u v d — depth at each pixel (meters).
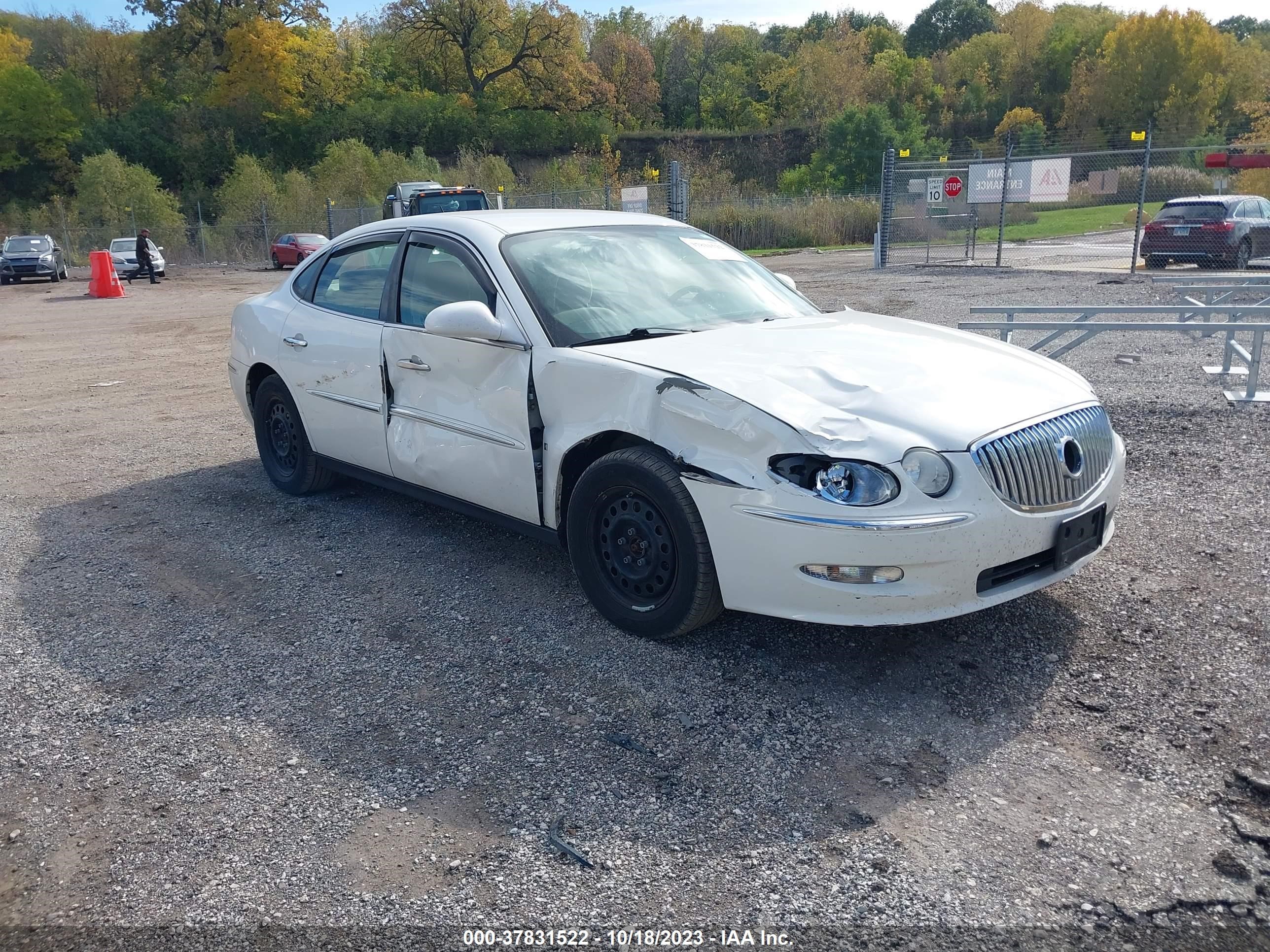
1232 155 17.53
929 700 3.13
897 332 4.02
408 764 2.86
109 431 7.70
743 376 3.30
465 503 4.26
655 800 2.65
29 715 3.21
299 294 5.29
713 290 4.36
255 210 45.12
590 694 3.23
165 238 41.94
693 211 34.41
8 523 5.29
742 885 2.31
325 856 2.46
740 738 2.94
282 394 5.35
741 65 102.06
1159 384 7.83
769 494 3.05
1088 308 7.40
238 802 2.70
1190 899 2.21
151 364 11.59
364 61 85.69
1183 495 5.05
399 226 4.71
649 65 95.25
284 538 4.89
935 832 2.48
